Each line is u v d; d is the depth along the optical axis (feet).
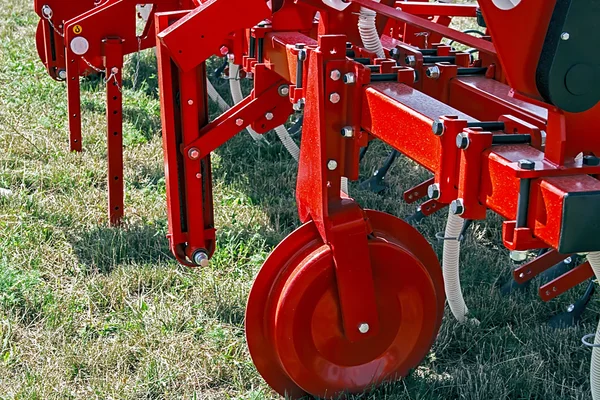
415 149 7.64
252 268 13.32
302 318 8.95
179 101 10.77
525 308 12.01
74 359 10.56
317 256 8.85
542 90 6.12
